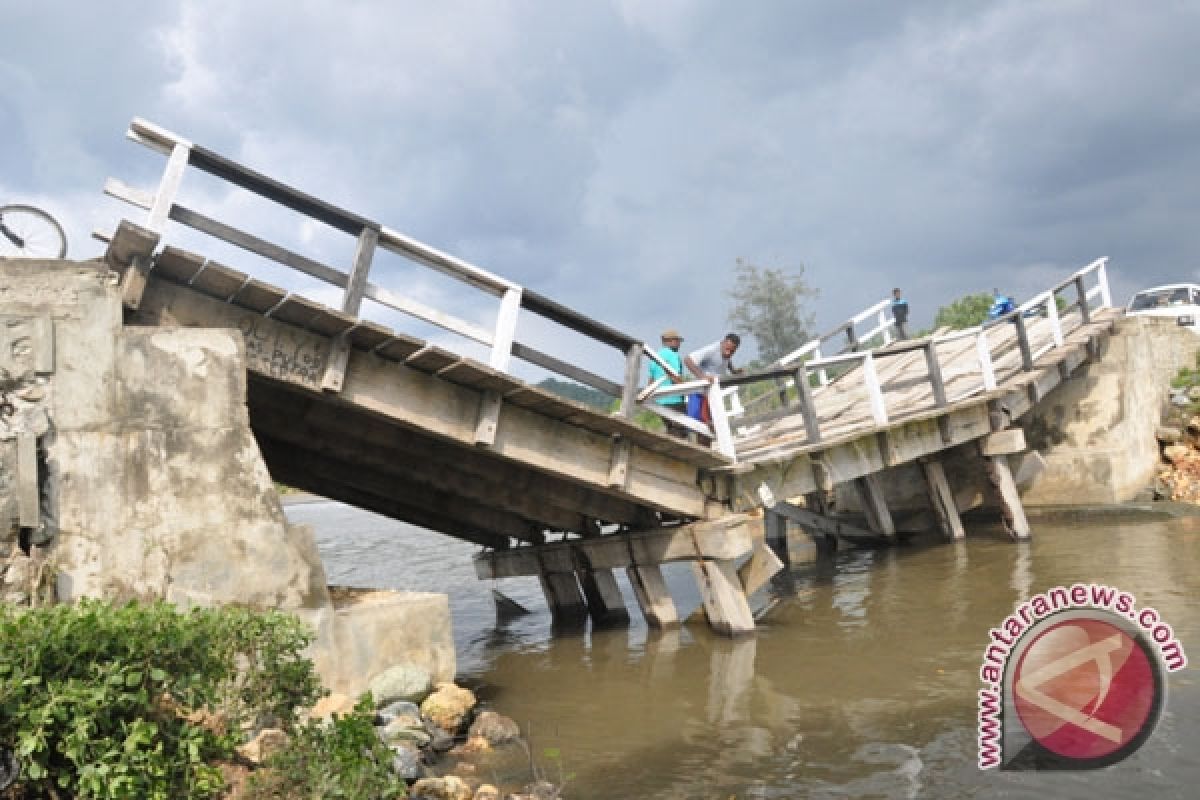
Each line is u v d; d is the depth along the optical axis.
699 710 8.16
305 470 12.46
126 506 7.31
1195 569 11.99
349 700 7.26
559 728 7.91
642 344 10.41
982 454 16.09
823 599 12.82
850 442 12.97
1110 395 18.78
